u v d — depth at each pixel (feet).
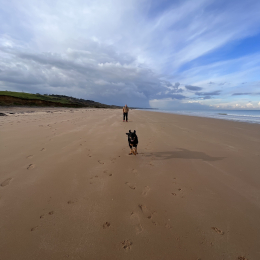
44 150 16.92
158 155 17.24
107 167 13.75
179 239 6.87
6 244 6.30
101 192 10.08
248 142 23.00
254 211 8.71
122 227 7.39
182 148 19.83
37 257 5.84
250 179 12.19
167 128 34.42
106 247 6.38
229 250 6.42
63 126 30.42
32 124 30.76
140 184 11.24
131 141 16.24
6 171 12.12
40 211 8.17
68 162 14.32
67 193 9.79
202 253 6.29
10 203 8.66
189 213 8.45
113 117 56.65
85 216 7.97
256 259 6.07
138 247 6.46
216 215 8.34
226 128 35.24
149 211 8.54
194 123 43.62
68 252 6.09
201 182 11.67
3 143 18.45
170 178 12.20
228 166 14.53
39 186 10.39
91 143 20.47
